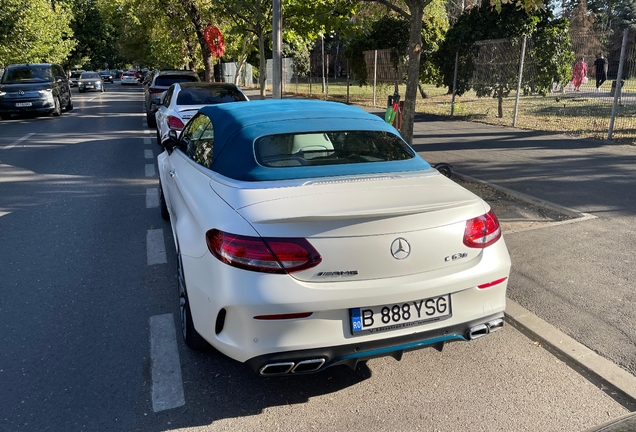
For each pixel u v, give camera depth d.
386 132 4.03
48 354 3.66
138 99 33.34
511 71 15.60
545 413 3.06
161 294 4.61
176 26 27.09
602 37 14.17
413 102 8.61
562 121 14.61
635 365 3.46
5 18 27.33
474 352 3.72
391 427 2.95
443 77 18.67
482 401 3.18
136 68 101.94
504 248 3.29
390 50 22.03
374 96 21.70
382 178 3.39
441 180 3.51
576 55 14.96
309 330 2.78
